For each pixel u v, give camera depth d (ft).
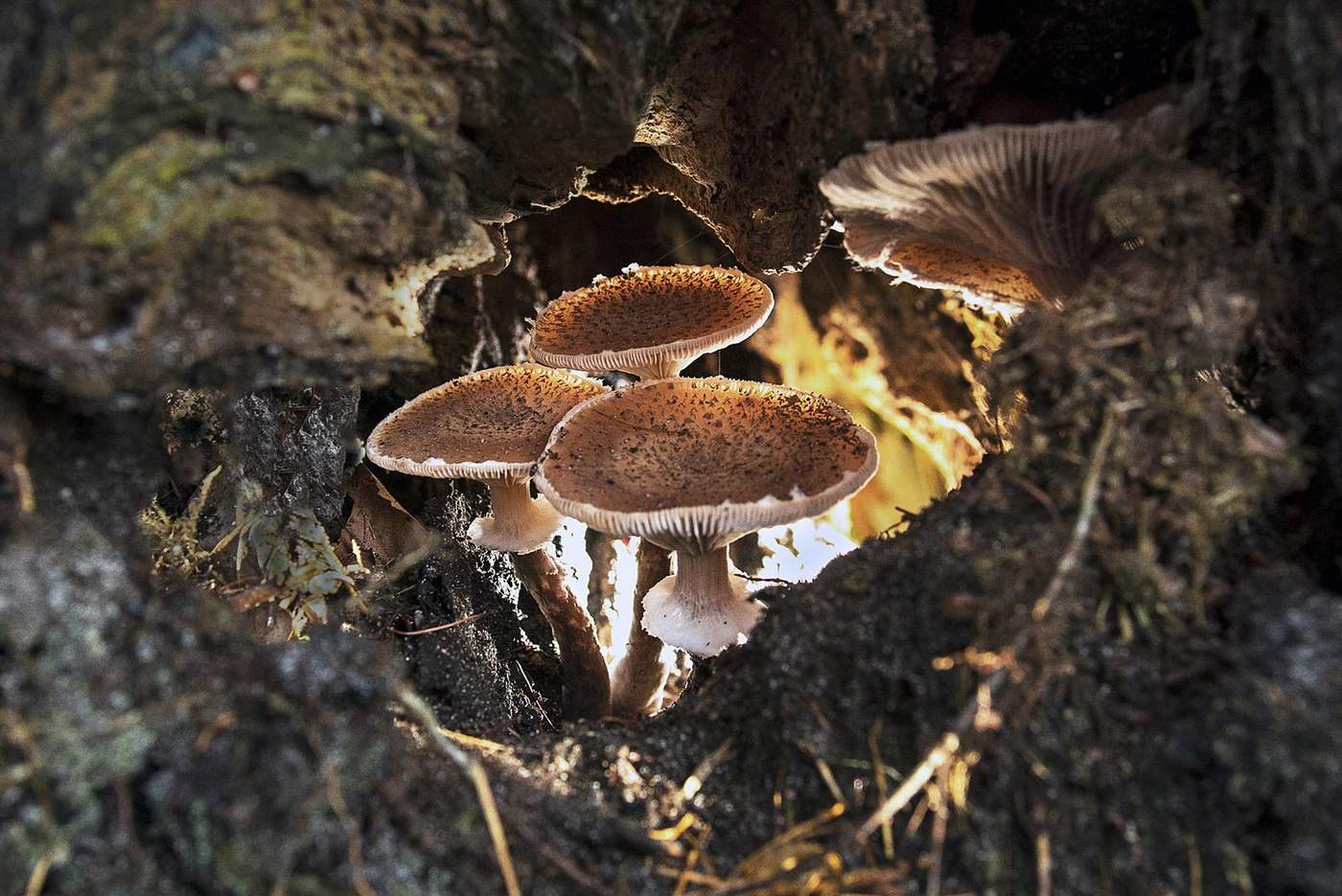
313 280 0.46
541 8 0.49
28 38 0.36
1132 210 0.47
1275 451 0.45
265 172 0.42
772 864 0.46
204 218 0.41
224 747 0.41
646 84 0.60
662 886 0.47
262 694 0.43
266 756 0.41
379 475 0.87
